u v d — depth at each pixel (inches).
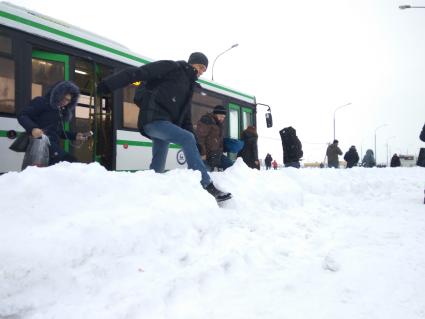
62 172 118.1
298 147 411.5
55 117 196.7
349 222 197.9
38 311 80.4
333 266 116.7
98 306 83.6
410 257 131.1
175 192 146.4
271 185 234.5
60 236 93.2
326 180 335.9
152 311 84.3
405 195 331.9
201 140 262.5
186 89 183.8
